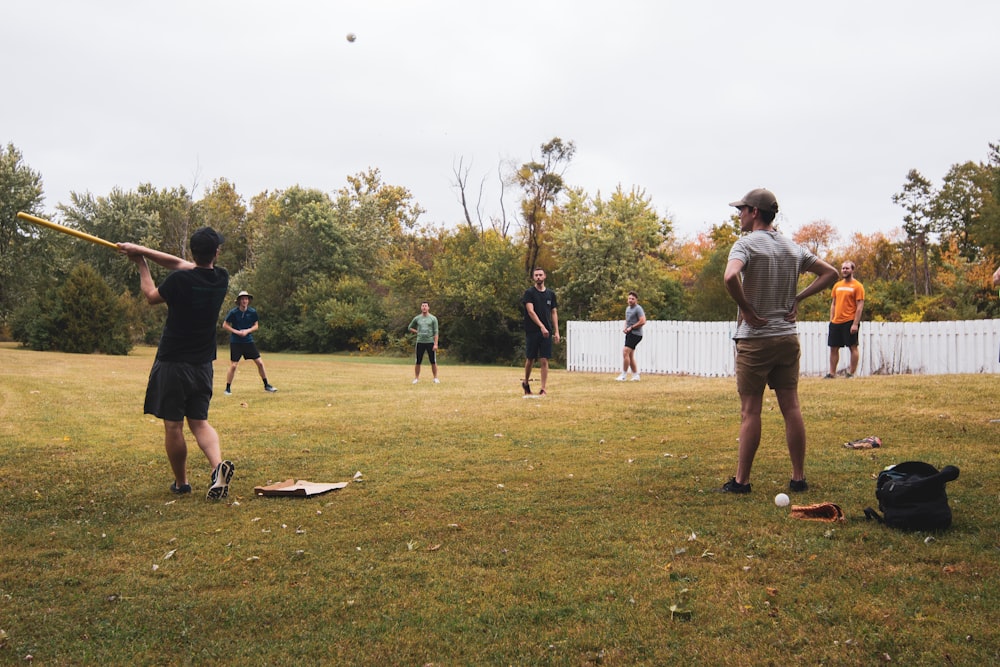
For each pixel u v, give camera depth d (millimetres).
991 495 4879
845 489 5246
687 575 3709
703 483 5586
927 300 27562
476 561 4000
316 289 50406
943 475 4188
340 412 10516
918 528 4207
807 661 2811
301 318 49969
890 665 2746
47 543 4496
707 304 31578
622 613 3275
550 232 38656
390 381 17031
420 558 4066
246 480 6203
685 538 4266
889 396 9836
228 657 2990
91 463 6891
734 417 9031
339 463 6828
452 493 5531
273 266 53219
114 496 5688
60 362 22969
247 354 13961
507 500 5273
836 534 4207
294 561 4078
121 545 4441
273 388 14281
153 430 8891
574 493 5410
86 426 9188
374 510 5090
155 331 43719
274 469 6613
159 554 4270
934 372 16188
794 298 5277
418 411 10453
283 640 3125
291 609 3422
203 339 5770
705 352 20156
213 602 3525
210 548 4328
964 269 31031
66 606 3523
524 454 7074
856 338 13094
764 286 5145
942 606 3209
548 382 15930
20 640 3160
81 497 5660
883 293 29094
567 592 3525
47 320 31234
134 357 29297
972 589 3361
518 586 3613
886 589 3418
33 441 8055
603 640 3031
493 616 3289
